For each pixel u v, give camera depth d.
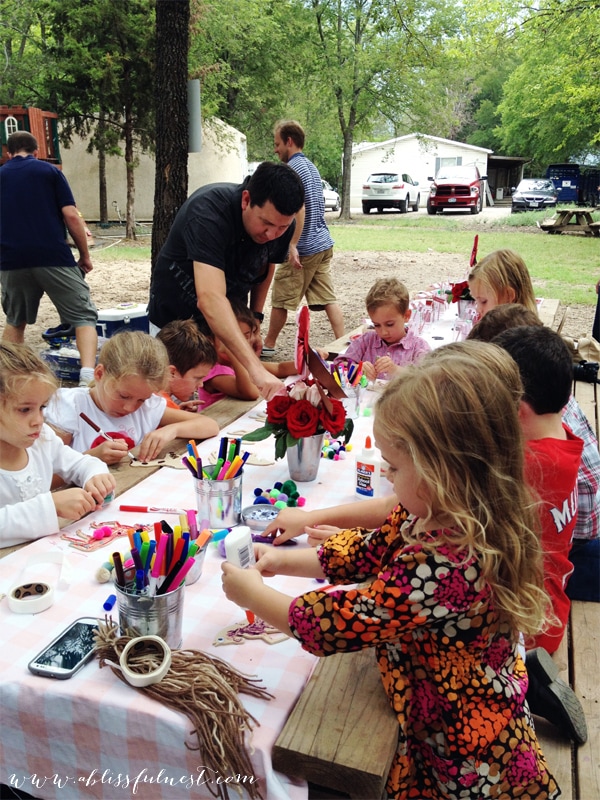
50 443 2.03
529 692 1.69
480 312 3.21
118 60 12.90
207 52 16.25
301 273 5.64
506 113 30.20
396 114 22.55
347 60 21.02
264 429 2.02
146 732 1.15
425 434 1.07
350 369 2.72
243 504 1.91
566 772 1.59
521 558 1.12
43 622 1.38
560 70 19.28
